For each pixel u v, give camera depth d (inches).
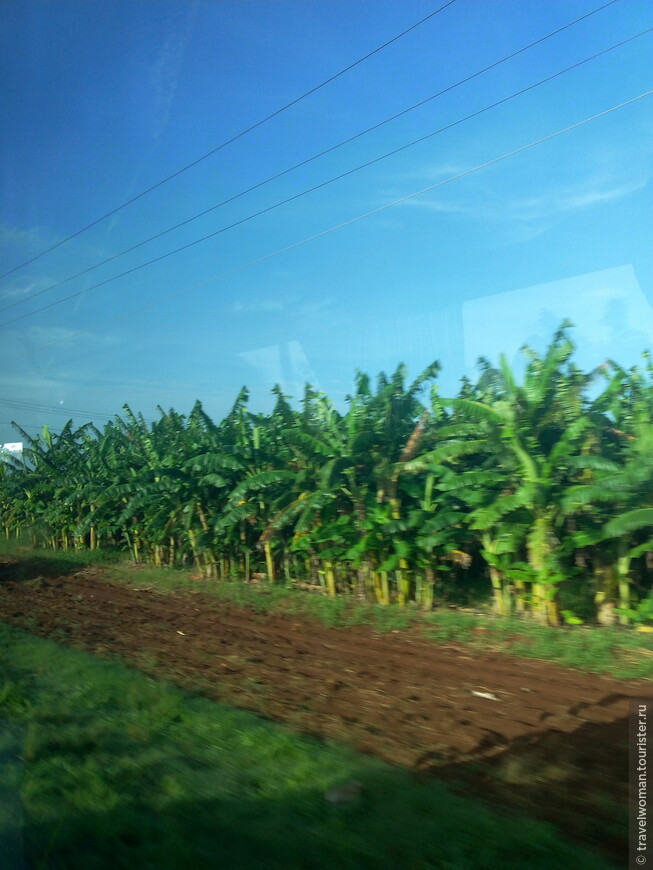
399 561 434.0
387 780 185.8
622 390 370.9
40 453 847.7
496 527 391.5
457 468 438.0
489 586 457.1
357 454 447.5
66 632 413.1
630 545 369.7
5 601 539.5
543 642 328.5
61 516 821.9
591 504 368.8
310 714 249.3
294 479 477.1
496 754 208.7
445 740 221.3
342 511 468.1
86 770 194.4
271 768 195.9
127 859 151.0
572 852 148.3
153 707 250.8
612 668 289.7
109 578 648.4
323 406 469.1
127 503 700.0
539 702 254.5
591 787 183.3
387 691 275.0
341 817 165.5
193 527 605.0
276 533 526.0
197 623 431.5
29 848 157.2
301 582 541.3
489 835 155.2
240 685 288.8
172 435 649.0
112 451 746.2
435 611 418.0
